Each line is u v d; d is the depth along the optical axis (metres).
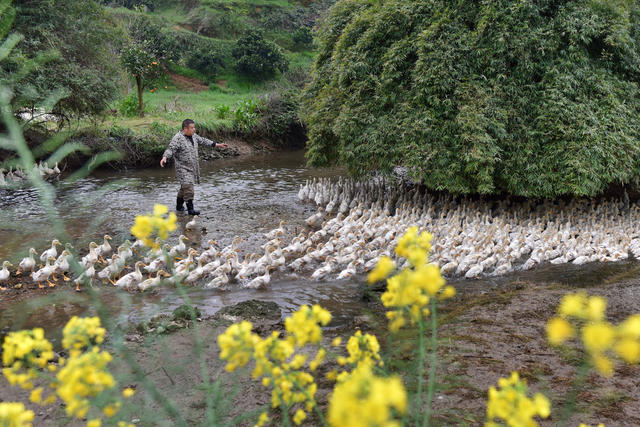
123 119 22.73
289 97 30.19
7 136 2.21
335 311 6.80
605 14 11.54
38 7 14.64
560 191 10.62
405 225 10.96
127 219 11.28
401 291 1.78
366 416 1.14
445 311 6.46
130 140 19.77
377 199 14.09
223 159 24.44
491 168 10.72
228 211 12.90
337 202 14.00
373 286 7.70
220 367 4.52
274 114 29.11
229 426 2.34
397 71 11.70
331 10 15.69
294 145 30.23
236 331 1.82
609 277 8.43
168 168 20.09
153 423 3.36
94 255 8.19
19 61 10.75
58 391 1.60
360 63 12.09
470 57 11.28
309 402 1.91
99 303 2.41
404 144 11.29
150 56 24.02
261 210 13.15
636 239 10.73
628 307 6.32
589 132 10.38
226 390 4.08
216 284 7.76
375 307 6.88
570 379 4.30
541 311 6.20
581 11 11.20
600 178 10.70
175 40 44.19
